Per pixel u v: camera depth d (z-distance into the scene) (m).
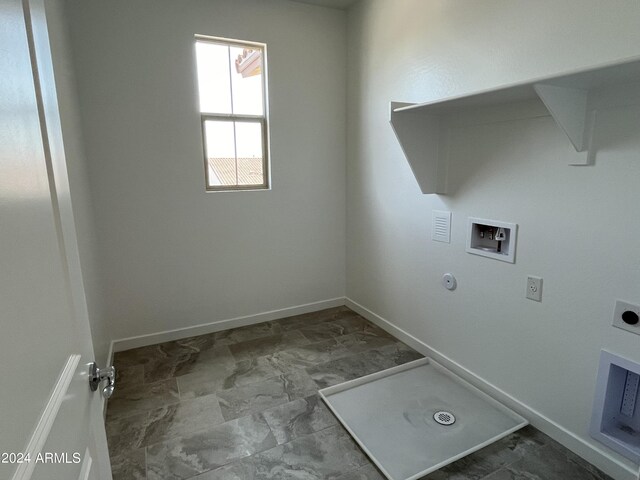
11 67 0.57
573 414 1.76
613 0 1.42
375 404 2.15
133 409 2.12
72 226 0.89
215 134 2.95
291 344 2.90
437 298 2.52
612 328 1.57
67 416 0.70
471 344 2.29
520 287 1.94
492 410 2.09
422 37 2.38
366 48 2.95
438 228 2.44
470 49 2.05
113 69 2.53
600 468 1.66
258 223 3.18
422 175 2.34
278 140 3.12
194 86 2.77
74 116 2.17
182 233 2.92
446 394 2.24
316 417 2.05
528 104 1.79
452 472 1.66
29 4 0.70
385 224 2.97
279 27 2.96
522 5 1.76
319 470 1.69
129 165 2.67
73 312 0.83
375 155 3.00
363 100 3.06
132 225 2.74
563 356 1.77
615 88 1.46
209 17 2.72
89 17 2.42
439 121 2.31
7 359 0.48
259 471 1.69
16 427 0.49
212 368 2.56
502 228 2.00
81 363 0.85
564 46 1.61
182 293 2.99
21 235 0.56
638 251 1.46
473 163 2.12
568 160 1.65
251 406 2.15
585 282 1.65
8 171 0.52
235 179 3.08
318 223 3.43
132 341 2.87
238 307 3.23
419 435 1.90
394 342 2.91
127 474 1.67
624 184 1.47
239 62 3.00
